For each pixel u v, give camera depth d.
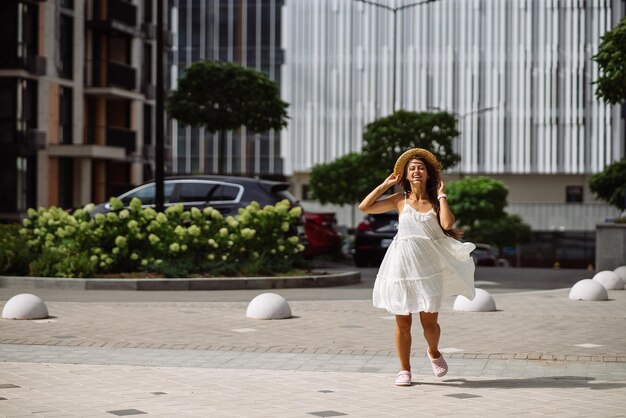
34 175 46.28
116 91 50.84
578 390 8.70
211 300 17.50
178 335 12.49
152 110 57.12
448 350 11.32
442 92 82.62
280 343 11.83
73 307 15.76
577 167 81.62
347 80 82.81
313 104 82.88
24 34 45.56
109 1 51.28
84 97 50.53
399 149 49.88
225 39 82.75
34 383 8.93
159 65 23.08
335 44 82.88
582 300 17.92
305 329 13.25
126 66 52.66
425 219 8.82
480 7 82.31
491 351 11.24
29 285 19.84
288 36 82.69
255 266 20.98
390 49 82.56
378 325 13.77
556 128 81.81
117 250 20.42
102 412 7.60
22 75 45.16
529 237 73.56
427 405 7.96
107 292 18.89
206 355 10.84
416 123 49.12
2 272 20.94
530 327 13.65
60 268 20.23
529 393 8.54
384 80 82.69
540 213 81.25
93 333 12.59
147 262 20.53
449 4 82.50
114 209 21.08
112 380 9.12
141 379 9.20
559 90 81.81
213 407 7.84
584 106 81.56
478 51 82.38
